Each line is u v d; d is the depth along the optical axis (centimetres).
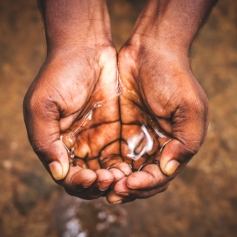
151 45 43
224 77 93
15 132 78
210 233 71
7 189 71
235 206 75
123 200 39
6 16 94
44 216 70
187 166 77
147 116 43
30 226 69
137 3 102
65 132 41
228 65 96
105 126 42
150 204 71
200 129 39
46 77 40
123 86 44
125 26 98
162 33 43
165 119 41
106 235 68
